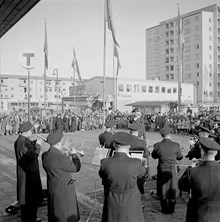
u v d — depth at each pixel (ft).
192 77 259.19
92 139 67.72
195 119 75.51
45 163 14.82
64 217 14.44
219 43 260.42
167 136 21.13
